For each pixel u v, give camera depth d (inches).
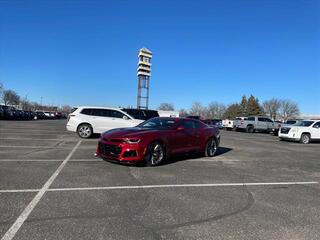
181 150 451.5
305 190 312.7
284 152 633.0
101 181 314.0
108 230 194.2
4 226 194.9
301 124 961.5
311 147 789.2
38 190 274.5
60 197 256.8
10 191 268.8
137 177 337.7
